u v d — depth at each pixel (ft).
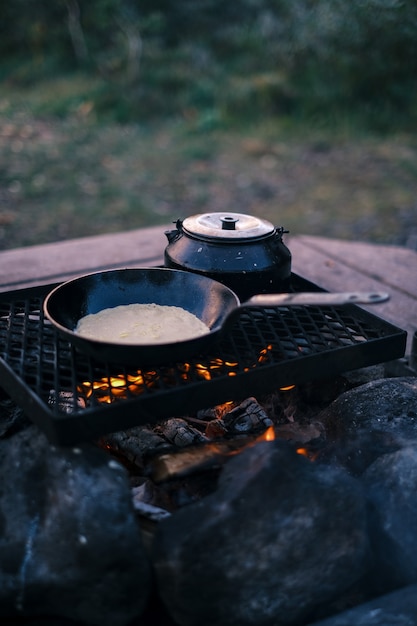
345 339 3.93
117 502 3.04
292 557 3.04
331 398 4.21
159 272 3.85
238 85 16.22
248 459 3.23
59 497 3.08
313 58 16.42
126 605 3.05
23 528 3.13
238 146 14.08
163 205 11.05
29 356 3.63
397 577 3.18
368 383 3.95
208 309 3.70
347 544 3.08
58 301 3.62
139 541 3.04
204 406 3.33
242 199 11.41
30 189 11.50
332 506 3.10
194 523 3.07
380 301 2.98
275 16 19.62
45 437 3.29
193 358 3.59
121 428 3.17
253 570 3.01
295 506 3.07
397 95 15.52
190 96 16.22
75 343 3.33
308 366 3.52
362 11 15.33
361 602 3.22
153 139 14.51
